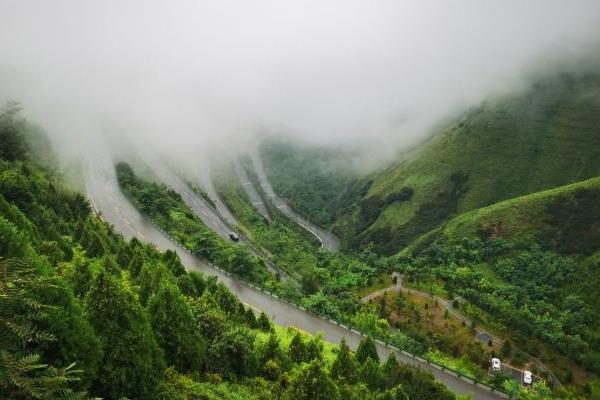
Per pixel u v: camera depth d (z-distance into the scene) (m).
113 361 34.47
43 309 29.27
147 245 103.69
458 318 122.00
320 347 72.94
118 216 151.12
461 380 82.25
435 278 148.88
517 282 169.38
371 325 100.00
